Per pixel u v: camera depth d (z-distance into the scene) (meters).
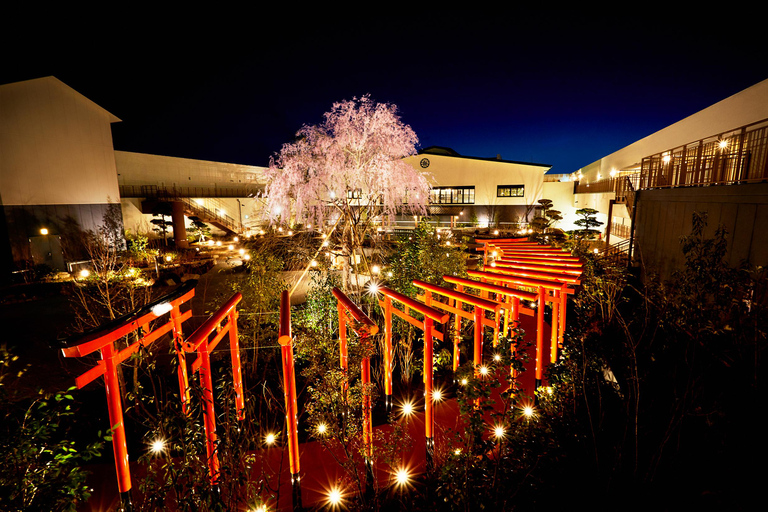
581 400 3.97
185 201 24.72
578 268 5.27
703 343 3.84
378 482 3.96
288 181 12.71
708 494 2.18
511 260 5.62
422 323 4.05
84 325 6.84
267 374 6.62
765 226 4.70
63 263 15.70
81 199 16.48
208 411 2.93
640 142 19.20
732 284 3.80
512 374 3.28
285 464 4.31
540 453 2.98
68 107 15.92
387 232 14.64
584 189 24.61
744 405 2.94
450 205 28.56
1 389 2.80
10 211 14.05
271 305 7.63
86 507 3.72
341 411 3.84
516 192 27.08
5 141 13.91
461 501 2.63
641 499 2.55
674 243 7.30
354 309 3.91
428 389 3.93
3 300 11.36
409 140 12.81
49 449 2.69
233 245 21.75
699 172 7.26
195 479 2.56
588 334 5.02
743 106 10.73
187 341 2.78
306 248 11.77
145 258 16.61
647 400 3.85
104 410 5.41
